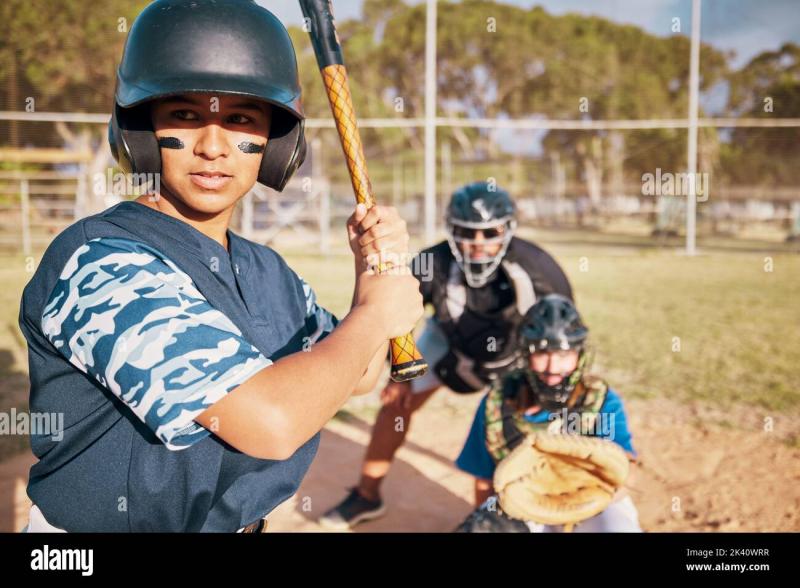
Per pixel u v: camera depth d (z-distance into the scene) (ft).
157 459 3.74
